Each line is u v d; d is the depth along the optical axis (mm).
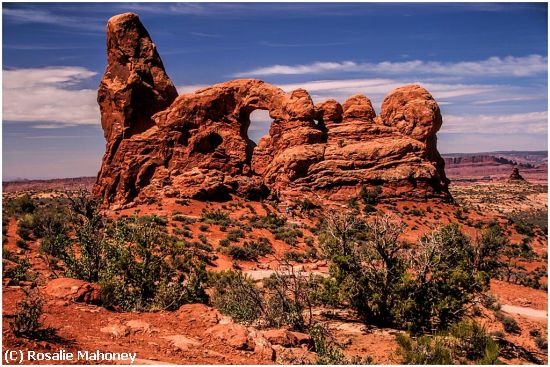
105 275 18016
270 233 46375
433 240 20938
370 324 20406
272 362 12297
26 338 10828
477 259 36281
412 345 15633
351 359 13805
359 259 21094
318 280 24031
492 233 38094
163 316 14969
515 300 30766
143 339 12539
